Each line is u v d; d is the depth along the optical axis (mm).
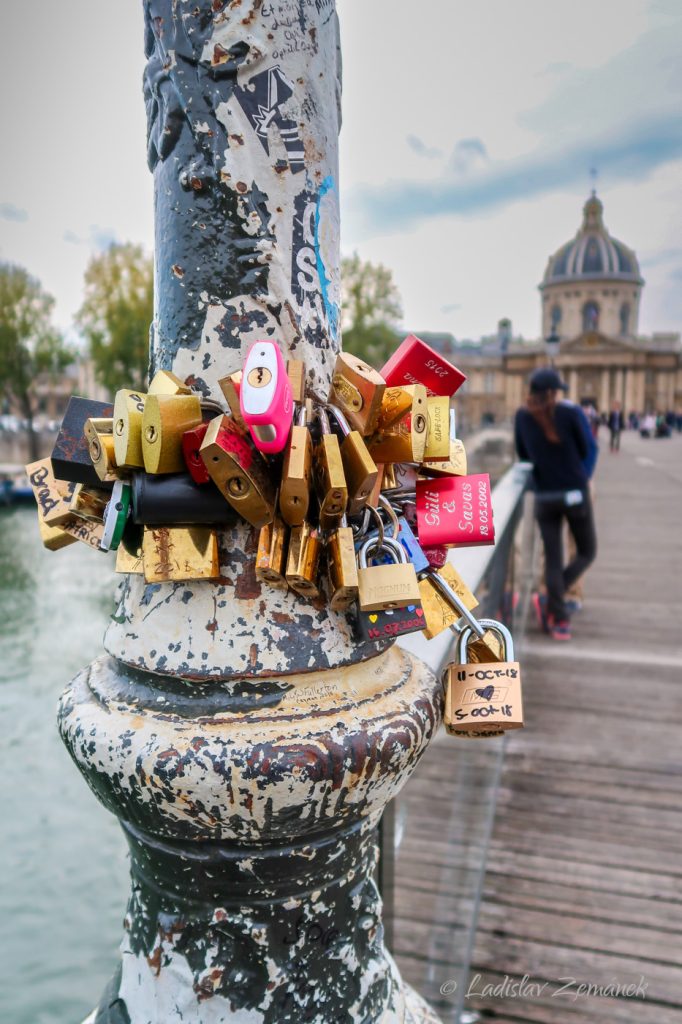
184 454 678
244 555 721
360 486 721
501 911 2285
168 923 774
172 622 725
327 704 715
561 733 3373
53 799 4348
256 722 689
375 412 721
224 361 739
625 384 69875
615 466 16641
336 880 776
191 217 729
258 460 684
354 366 735
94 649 8445
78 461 742
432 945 1530
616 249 77875
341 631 754
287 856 721
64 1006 2475
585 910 2287
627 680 3963
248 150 709
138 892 812
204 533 700
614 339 69375
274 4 696
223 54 693
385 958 891
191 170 717
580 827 2682
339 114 806
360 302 39406
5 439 36219
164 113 728
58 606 10234
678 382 70250
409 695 796
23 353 36125
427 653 1153
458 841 1814
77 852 3646
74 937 2900
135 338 33375
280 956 765
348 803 710
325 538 744
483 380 68250
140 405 691
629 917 2262
